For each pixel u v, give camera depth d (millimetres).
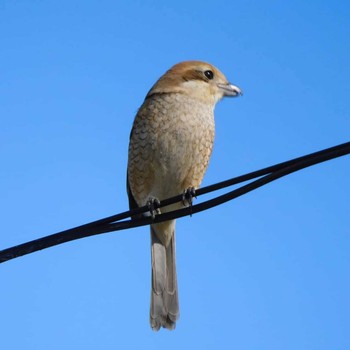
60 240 8734
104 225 8953
